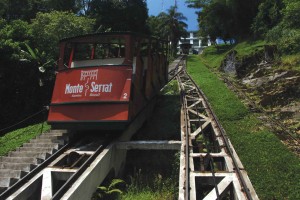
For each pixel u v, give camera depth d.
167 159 12.14
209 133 13.03
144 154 12.55
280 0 35.81
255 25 39.53
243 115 15.73
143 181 10.70
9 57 22.64
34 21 28.20
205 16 60.16
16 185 8.24
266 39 31.55
